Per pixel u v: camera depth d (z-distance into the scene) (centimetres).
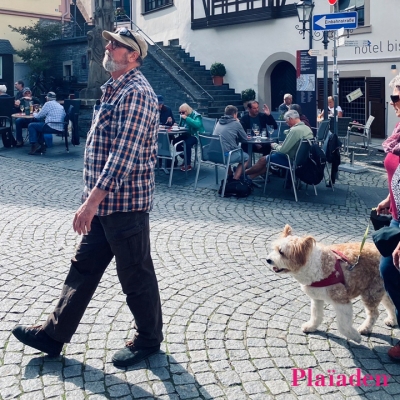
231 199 916
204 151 968
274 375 373
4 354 395
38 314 464
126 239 362
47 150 1393
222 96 2025
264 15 1934
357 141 1384
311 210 852
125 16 2727
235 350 406
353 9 1680
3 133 1421
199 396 348
